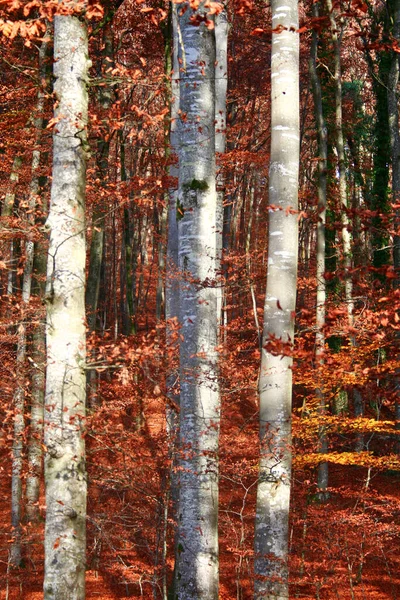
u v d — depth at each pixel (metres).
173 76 9.21
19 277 20.69
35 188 11.09
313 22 4.20
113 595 10.97
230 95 23.86
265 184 30.09
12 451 9.90
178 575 6.84
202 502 6.81
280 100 7.32
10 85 10.40
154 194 10.34
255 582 6.93
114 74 6.15
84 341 5.71
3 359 10.66
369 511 14.59
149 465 8.48
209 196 7.07
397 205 4.08
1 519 13.99
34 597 11.07
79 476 5.48
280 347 4.04
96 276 15.41
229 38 22.03
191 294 7.04
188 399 7.00
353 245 14.34
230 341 12.52
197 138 7.03
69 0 4.69
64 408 5.46
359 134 23.64
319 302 14.59
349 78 28.09
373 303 4.56
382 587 11.59
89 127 5.95
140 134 6.48
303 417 13.47
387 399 4.81
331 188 18.05
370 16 17.48
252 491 15.91
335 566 11.98
